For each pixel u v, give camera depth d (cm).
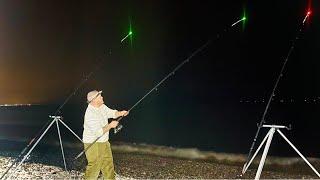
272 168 1159
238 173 1077
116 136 1775
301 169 1141
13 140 1686
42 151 1423
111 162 749
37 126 2191
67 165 1145
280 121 2575
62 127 2125
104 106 748
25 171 1036
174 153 1392
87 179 714
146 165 1191
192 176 1043
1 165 1123
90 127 704
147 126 2192
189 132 2005
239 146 1600
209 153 1397
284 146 1600
